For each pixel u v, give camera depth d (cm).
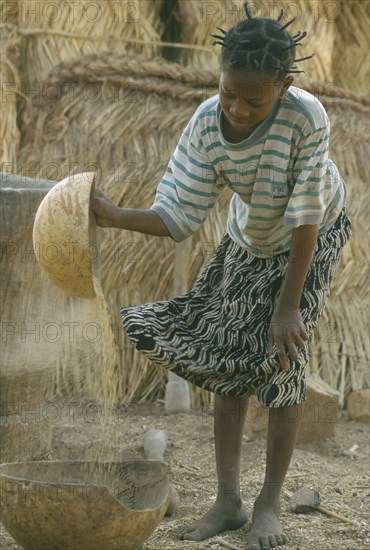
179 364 297
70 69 503
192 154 301
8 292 368
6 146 492
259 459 402
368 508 342
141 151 503
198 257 502
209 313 318
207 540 302
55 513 255
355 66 603
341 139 538
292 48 272
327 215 310
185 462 400
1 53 492
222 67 272
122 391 503
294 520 325
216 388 302
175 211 301
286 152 286
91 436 419
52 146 498
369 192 544
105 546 262
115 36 524
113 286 496
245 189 298
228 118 280
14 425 376
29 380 380
